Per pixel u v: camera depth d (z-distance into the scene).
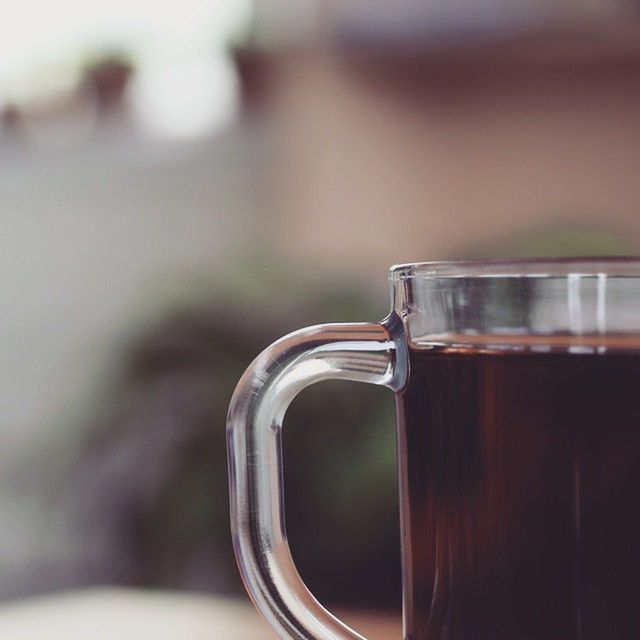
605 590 0.35
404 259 2.13
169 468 1.16
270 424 0.40
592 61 1.96
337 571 1.02
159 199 2.28
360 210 2.17
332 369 0.40
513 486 0.36
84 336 2.28
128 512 1.20
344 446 1.06
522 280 0.36
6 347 2.29
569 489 0.35
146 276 2.27
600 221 1.94
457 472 0.37
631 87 1.96
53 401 2.23
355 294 1.33
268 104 2.21
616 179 1.98
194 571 1.12
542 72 2.00
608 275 0.35
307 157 2.19
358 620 0.75
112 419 1.26
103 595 0.75
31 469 1.63
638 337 0.35
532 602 0.36
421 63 2.07
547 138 2.02
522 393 0.36
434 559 0.38
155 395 1.22
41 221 2.33
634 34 1.90
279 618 0.40
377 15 2.06
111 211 2.30
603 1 1.87
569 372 0.35
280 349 0.40
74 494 1.35
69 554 1.43
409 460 0.39
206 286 1.28
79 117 2.29
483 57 2.02
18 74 2.27
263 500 0.40
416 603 0.39
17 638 0.65
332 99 2.16
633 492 0.35
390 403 1.08
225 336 1.23
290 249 2.20
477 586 0.37
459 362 0.37
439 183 2.10
